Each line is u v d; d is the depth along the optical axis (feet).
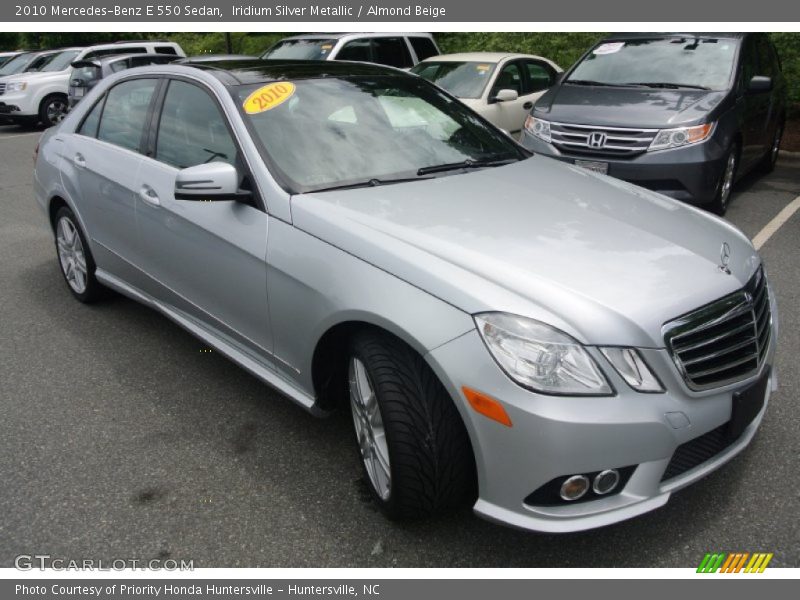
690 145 20.92
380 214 9.80
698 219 10.81
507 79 30.78
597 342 7.80
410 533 9.24
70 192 15.39
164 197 12.35
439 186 11.00
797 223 22.67
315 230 9.79
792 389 12.26
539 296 8.05
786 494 9.72
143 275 13.70
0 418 12.02
